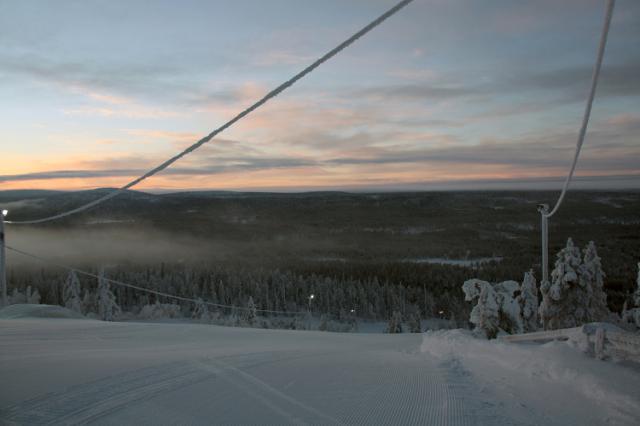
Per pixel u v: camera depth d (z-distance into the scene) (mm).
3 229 33125
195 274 121375
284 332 24125
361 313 111062
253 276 126625
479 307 23578
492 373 8703
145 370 8484
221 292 110500
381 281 140125
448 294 114750
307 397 6934
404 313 109500
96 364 8984
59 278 105250
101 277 69812
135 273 124062
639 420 5781
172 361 9516
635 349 7465
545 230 24953
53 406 6418
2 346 12383
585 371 7551
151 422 5809
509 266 150125
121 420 5891
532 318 30625
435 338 15219
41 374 8055
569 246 27875
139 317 75875
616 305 61906
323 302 113250
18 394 6914
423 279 138375
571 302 27906
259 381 7891
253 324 65125
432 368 9492
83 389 7195
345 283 122438
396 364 10055
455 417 6047
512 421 5930
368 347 16297
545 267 26969
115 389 7211
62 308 31391
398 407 6457
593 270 27906
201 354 11102
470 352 11484
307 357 11234
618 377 7121
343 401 6730
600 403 6449
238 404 6539
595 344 8250
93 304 73375
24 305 30891
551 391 7152
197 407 6406
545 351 9055
